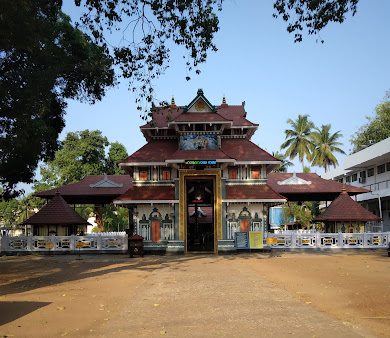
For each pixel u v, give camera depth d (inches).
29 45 582.2
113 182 1234.0
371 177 1667.1
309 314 331.3
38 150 789.9
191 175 1001.5
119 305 378.0
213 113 1013.8
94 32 568.1
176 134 1076.5
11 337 274.8
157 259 861.2
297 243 1018.7
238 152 1040.8
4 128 700.0
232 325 298.2
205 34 569.3
